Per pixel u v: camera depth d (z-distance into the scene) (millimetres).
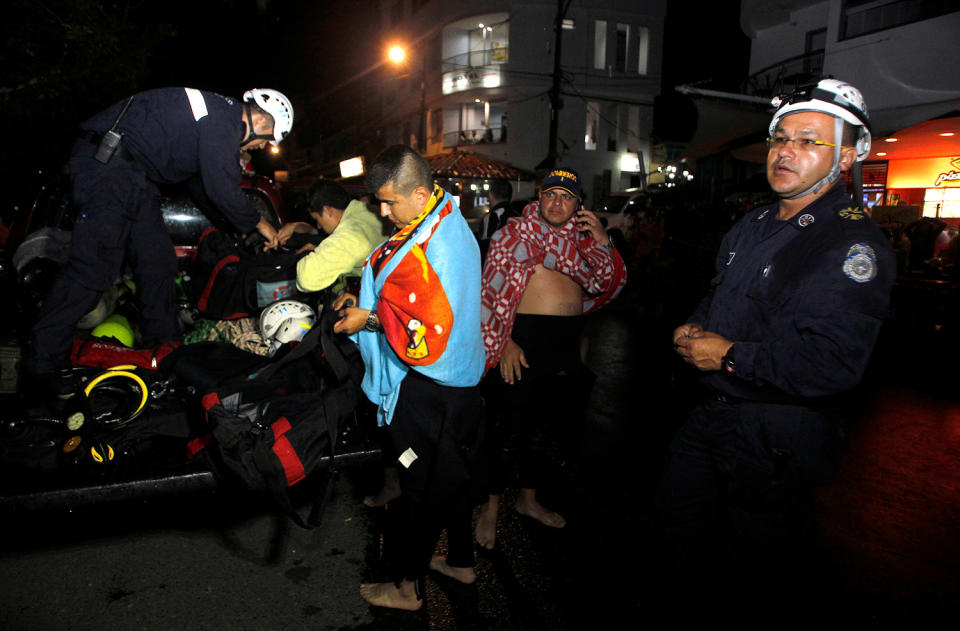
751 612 2088
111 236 2939
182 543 3027
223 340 3395
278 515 3332
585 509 3594
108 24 9078
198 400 2488
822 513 3561
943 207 11281
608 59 27984
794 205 2010
